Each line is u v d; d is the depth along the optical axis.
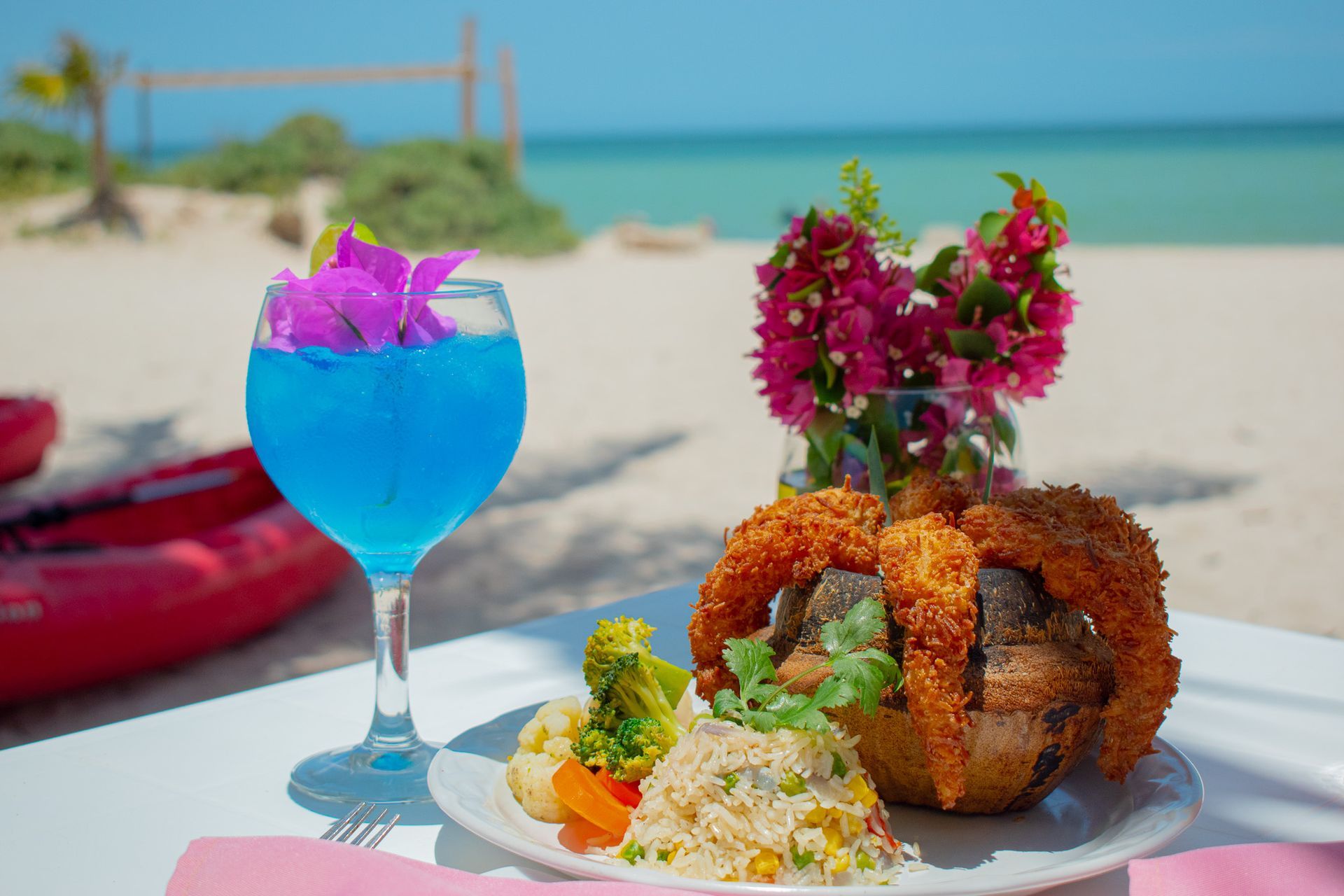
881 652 0.89
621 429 8.45
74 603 4.09
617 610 1.55
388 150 18.95
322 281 0.98
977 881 0.79
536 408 9.05
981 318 1.34
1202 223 27.77
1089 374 9.86
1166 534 5.98
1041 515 0.94
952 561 0.88
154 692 4.27
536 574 5.55
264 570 4.64
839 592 0.94
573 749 0.99
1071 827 0.95
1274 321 11.94
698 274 16.28
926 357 1.36
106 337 11.30
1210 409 8.67
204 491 5.19
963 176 48.16
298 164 20.52
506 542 6.07
